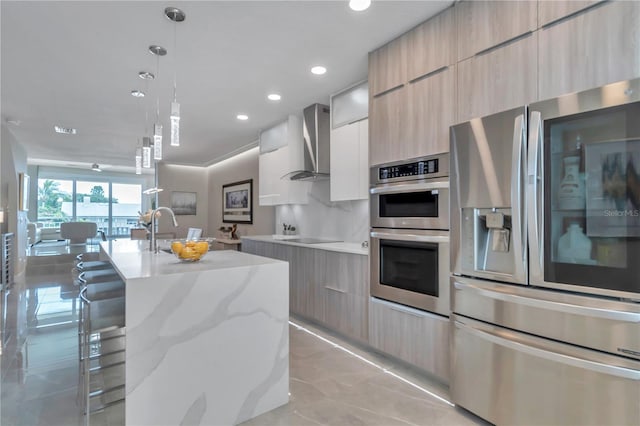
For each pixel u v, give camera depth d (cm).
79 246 908
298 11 227
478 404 197
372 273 286
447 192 225
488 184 194
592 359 152
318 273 362
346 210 425
